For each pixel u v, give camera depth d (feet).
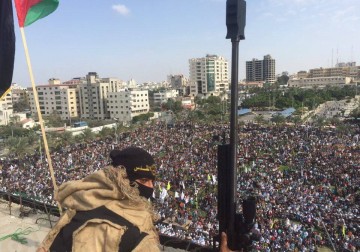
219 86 597.93
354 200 86.53
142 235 5.93
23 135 264.52
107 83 415.64
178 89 618.03
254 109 379.35
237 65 9.50
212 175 106.11
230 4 9.28
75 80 499.51
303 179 105.91
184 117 309.83
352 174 107.86
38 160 157.07
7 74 20.72
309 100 359.66
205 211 80.74
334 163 123.85
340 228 69.46
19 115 350.43
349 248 61.41
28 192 87.45
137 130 248.73
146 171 6.96
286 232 67.36
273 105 371.76
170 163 133.08
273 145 166.81
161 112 389.19
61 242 6.30
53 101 421.18
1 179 119.65
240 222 9.60
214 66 577.02
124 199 6.47
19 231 23.16
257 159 133.08
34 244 21.36
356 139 173.78
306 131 199.52
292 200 85.76
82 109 422.41
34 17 20.89
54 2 21.42
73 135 244.42
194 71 581.94
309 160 130.31
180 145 179.01
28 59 19.47
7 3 20.44
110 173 6.69
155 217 7.02
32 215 26.37
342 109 337.52
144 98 416.87
